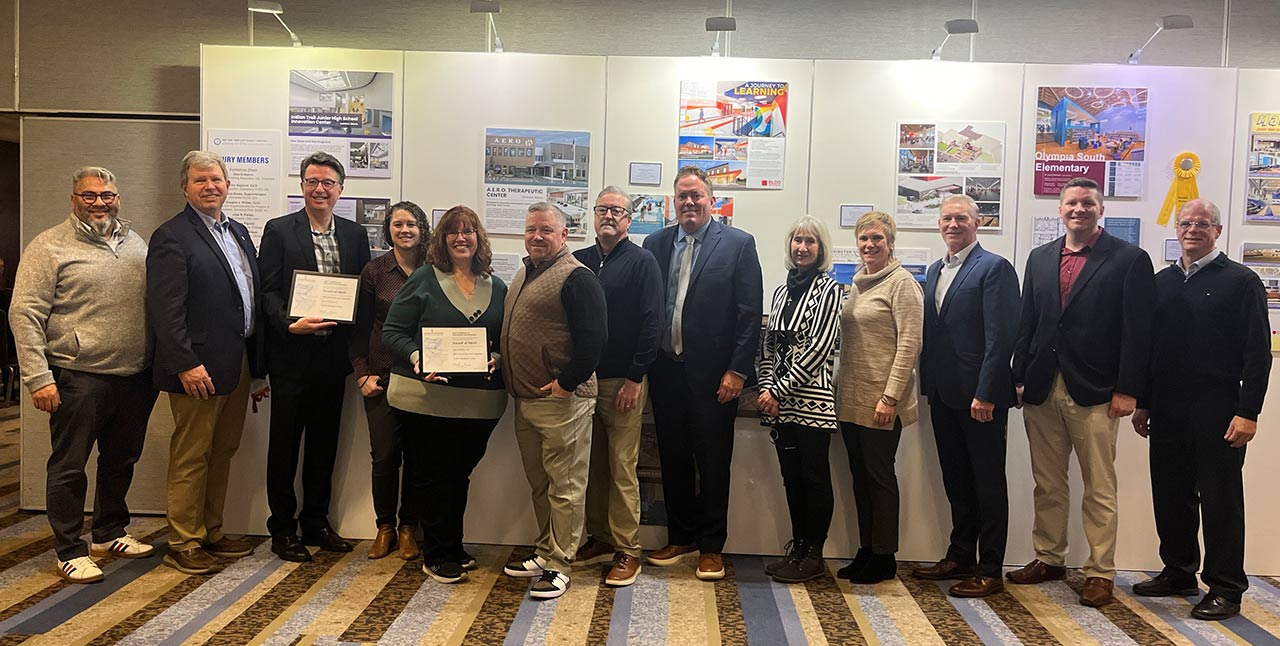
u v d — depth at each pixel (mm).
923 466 3734
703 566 3438
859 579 3418
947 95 3865
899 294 3312
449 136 3945
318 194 3533
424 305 3111
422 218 3529
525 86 3936
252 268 3547
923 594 3316
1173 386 3211
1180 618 3098
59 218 4473
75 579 3213
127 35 4500
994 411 3311
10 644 2654
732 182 3920
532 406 3145
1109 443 3227
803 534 3533
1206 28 4461
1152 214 3826
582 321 3029
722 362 3406
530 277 3162
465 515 3857
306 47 4320
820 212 3906
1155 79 3812
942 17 4504
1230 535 3109
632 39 4562
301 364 3500
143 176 4449
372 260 3666
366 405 3578
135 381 3377
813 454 3389
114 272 3270
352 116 3947
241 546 3619
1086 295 3217
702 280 3398
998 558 3322
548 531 3383
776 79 3898
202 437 3391
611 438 3402
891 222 3400
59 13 4492
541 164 3939
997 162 3852
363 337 3506
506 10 4578
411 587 3260
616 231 3334
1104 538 3227
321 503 3709
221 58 3943
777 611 3094
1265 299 3078
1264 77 3783
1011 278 3311
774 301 3521
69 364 3191
